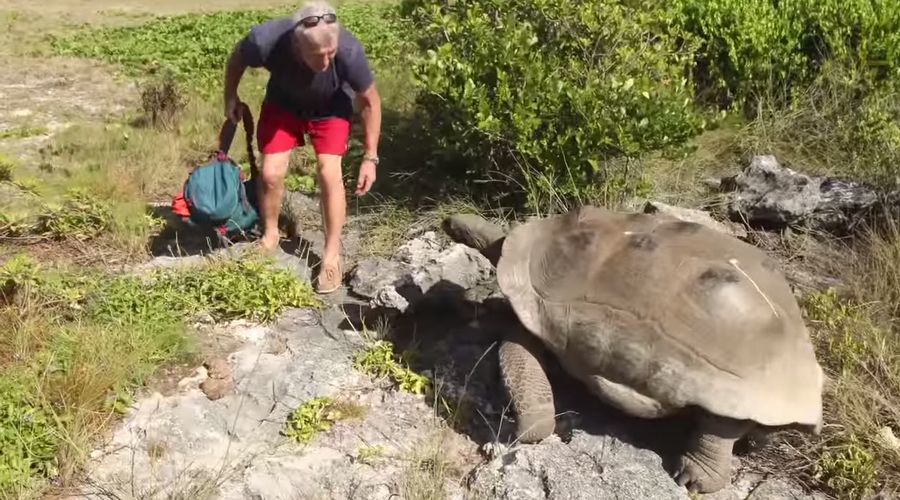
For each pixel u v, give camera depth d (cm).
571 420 354
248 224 510
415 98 657
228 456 336
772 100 648
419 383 377
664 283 320
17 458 316
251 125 507
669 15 623
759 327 310
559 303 334
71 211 532
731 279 319
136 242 508
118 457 332
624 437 345
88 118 802
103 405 353
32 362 370
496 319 419
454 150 546
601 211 368
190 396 370
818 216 520
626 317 318
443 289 436
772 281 332
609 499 311
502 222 514
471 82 517
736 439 314
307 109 461
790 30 673
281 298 442
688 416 329
